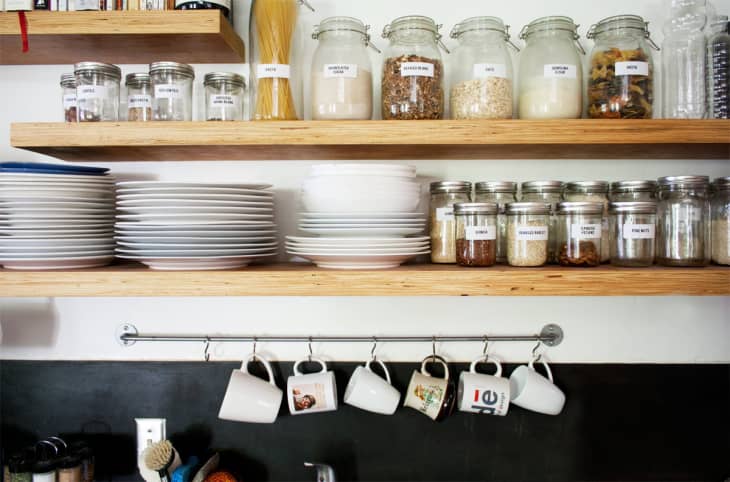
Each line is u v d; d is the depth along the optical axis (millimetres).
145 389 1145
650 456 1139
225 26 968
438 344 1148
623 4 1141
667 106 1046
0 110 1151
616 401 1143
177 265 932
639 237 950
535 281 885
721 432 1142
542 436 1138
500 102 959
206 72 1145
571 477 1137
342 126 893
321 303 1151
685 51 1029
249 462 1135
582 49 1052
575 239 964
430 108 952
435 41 1019
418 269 925
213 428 1139
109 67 985
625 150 1021
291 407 1051
